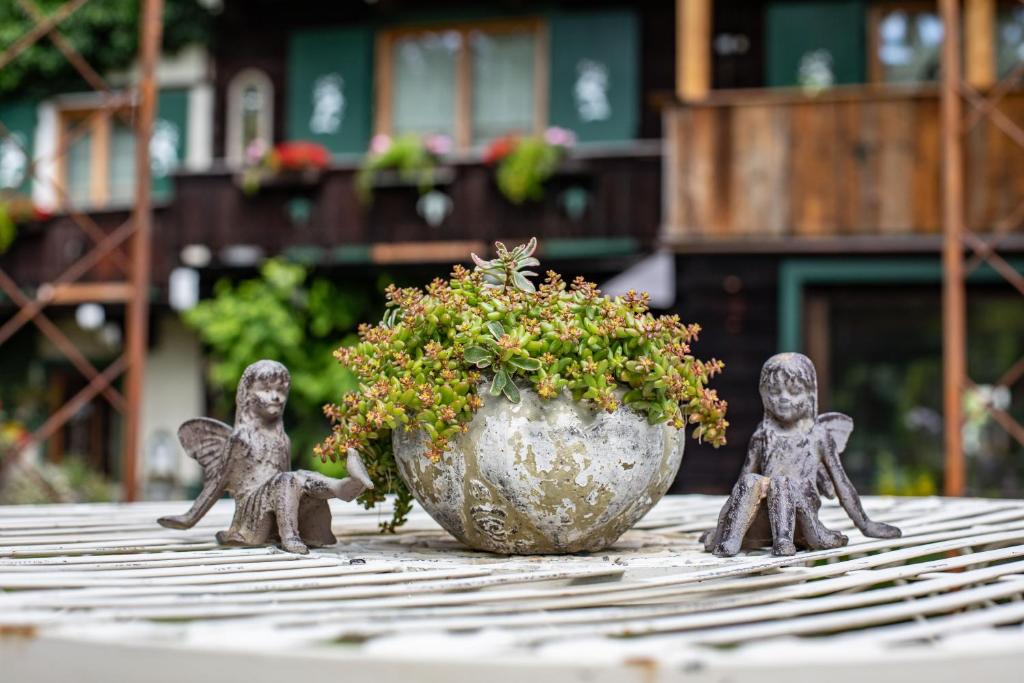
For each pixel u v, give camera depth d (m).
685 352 2.24
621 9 9.67
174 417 10.70
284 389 2.32
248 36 10.46
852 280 7.79
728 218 7.64
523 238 8.78
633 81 9.64
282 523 2.20
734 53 9.27
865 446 8.33
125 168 10.87
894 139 7.50
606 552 2.25
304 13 10.33
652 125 9.65
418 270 9.41
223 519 2.90
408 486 2.26
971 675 1.27
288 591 1.68
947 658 1.26
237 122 10.48
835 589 1.79
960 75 8.92
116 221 10.05
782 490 2.15
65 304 10.35
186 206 9.50
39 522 2.77
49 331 5.36
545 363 2.08
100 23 10.57
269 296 9.34
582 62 9.73
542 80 9.91
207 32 10.47
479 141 10.05
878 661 1.25
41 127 10.84
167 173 9.92
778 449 2.22
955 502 3.27
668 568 1.96
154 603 1.55
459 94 10.06
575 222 8.68
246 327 9.30
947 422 5.50
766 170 7.62
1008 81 6.07
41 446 10.81
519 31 9.98
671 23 9.66
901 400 8.30
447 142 9.31
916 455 8.25
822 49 9.08
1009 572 1.91
